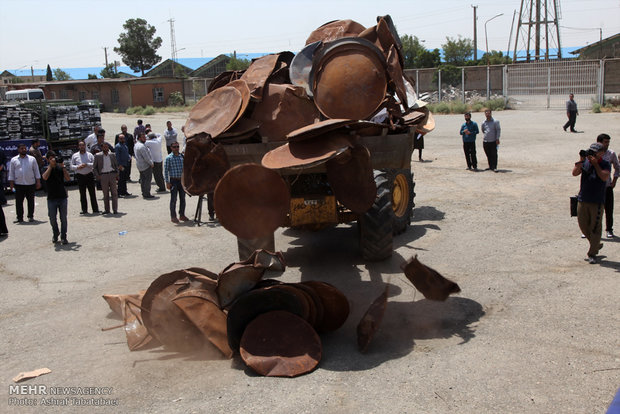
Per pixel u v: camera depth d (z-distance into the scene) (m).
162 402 4.57
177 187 11.77
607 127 24.77
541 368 4.82
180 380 4.96
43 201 15.32
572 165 16.28
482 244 8.94
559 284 6.95
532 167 16.33
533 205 11.59
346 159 5.86
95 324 6.55
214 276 5.92
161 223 11.87
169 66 81.75
